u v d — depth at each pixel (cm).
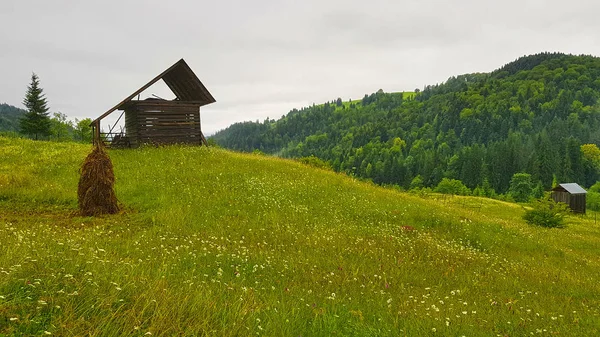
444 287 973
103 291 500
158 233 1237
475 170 15075
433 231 1750
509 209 5475
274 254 1063
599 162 16350
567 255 1808
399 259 1187
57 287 488
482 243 1712
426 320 646
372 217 1803
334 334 543
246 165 2477
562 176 14812
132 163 2345
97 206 1473
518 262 1484
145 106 3103
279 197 1869
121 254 916
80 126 6556
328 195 2056
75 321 405
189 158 2548
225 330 475
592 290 1145
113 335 398
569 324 741
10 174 1967
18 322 386
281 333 508
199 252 984
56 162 2447
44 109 7388
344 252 1198
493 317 731
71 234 1092
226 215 1543
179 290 591
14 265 521
